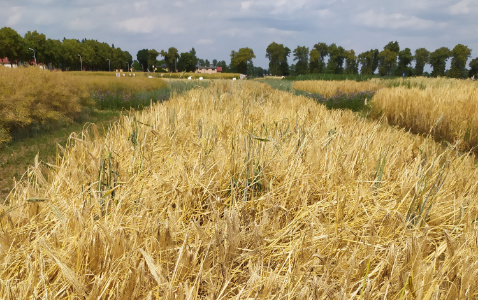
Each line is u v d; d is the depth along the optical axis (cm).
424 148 380
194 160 293
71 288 161
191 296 141
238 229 188
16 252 174
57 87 1034
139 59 12731
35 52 7588
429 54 8106
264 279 162
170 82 2541
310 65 9425
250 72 12019
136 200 230
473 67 7788
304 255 178
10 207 212
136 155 317
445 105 959
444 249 195
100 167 263
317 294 144
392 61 8088
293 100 858
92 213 210
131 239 178
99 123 1072
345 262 177
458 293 160
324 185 269
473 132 801
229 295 167
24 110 801
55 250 172
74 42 9181
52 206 188
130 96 1720
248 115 506
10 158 629
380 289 162
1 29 6425
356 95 1753
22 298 141
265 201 241
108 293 156
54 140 794
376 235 196
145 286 158
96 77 2080
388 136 428
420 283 159
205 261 177
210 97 713
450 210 248
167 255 173
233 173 272
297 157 288
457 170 317
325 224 207
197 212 234
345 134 393
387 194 261
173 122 437
